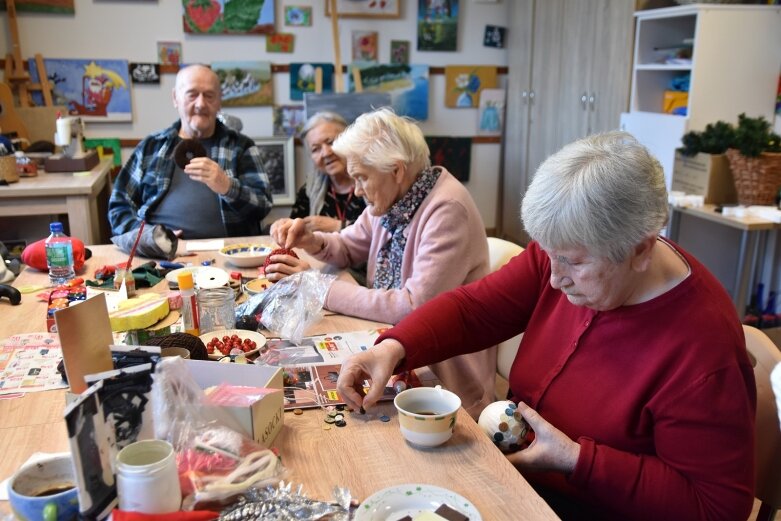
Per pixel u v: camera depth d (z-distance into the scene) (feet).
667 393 3.37
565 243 3.31
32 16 13.28
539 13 14.53
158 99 14.17
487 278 4.67
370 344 4.72
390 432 3.55
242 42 14.30
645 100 11.87
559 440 3.43
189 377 3.02
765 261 11.51
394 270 6.10
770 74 10.69
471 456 3.34
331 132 9.36
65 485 2.75
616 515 3.68
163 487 2.57
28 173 10.51
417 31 15.20
